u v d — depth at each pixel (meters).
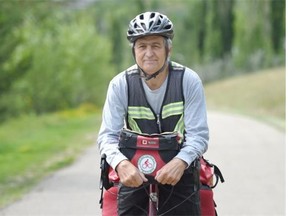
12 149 21.00
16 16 30.39
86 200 11.84
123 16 100.25
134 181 5.15
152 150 5.25
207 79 72.62
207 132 5.41
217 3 72.38
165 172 5.13
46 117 40.88
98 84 59.22
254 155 18.36
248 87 57.97
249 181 13.72
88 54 57.94
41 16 33.78
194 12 78.56
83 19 62.06
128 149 5.29
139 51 5.34
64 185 13.55
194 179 5.37
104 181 5.52
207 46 73.81
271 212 10.66
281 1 63.69
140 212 5.45
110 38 95.38
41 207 11.25
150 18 5.30
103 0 113.69
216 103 56.56
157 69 5.31
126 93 5.43
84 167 16.47
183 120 5.45
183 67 5.45
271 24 64.75
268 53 67.19
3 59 30.48
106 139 5.40
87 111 51.91
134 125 5.48
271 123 32.56
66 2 34.81
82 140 24.34
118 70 93.62
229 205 11.24
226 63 72.19
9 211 10.95
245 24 67.19
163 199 5.43
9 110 35.22
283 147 20.44
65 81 51.25
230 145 21.20
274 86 54.16
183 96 5.39
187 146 5.29
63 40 54.44
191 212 5.41
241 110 48.31
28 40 44.22
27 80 45.16
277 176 14.38
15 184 13.84
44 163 17.41
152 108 5.42
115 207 5.57
